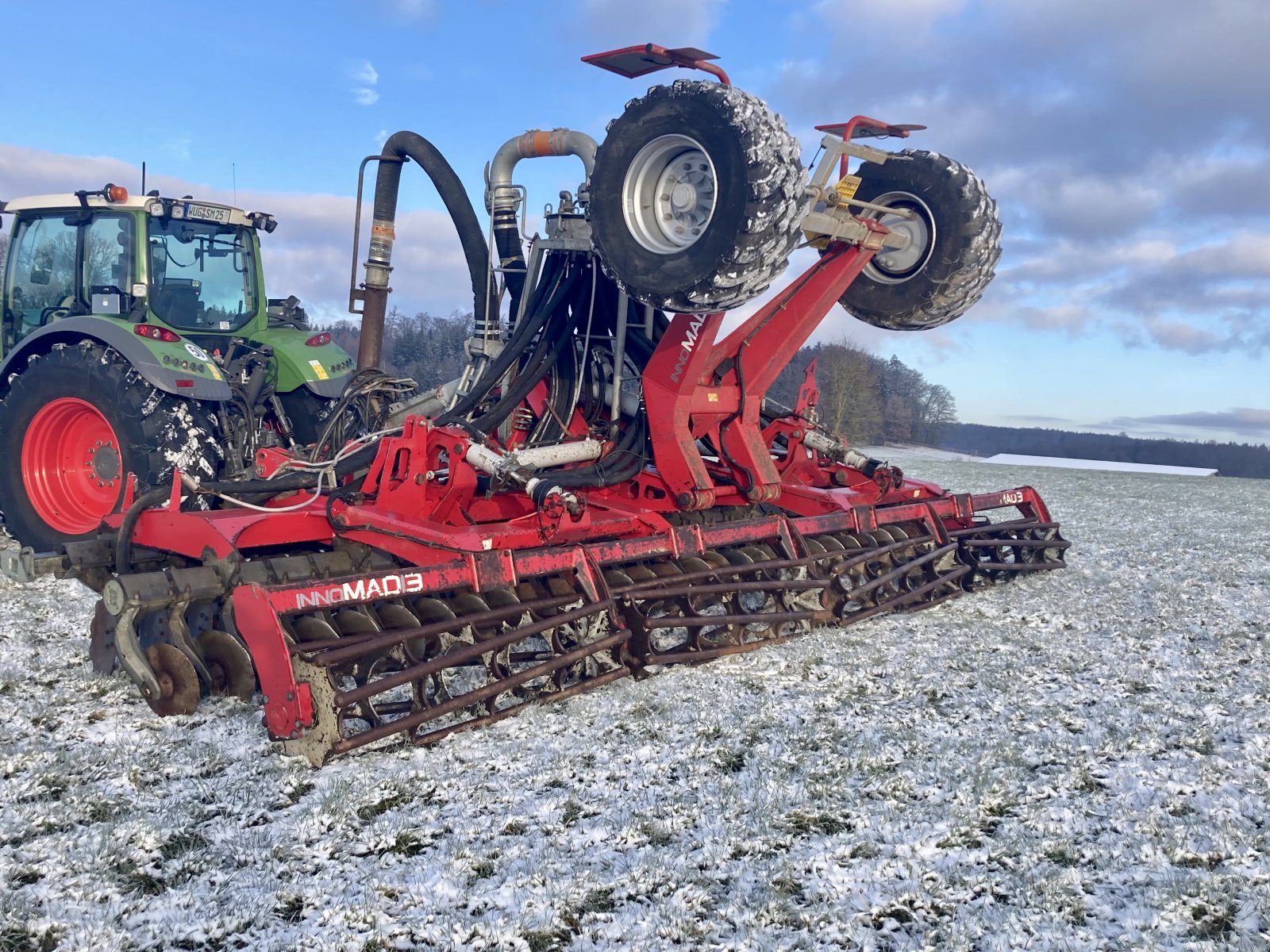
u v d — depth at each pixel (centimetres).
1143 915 258
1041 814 320
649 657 463
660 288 490
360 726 396
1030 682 470
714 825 309
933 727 404
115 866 279
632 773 352
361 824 310
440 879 273
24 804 321
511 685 405
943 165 657
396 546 468
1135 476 2928
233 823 308
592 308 594
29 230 772
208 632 428
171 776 345
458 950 242
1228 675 484
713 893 270
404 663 403
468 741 382
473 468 507
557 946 245
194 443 642
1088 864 288
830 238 584
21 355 727
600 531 511
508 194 625
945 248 655
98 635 461
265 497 536
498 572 432
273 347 761
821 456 733
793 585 543
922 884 274
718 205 467
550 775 348
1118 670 491
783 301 602
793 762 362
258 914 256
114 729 391
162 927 249
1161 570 805
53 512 692
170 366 630
